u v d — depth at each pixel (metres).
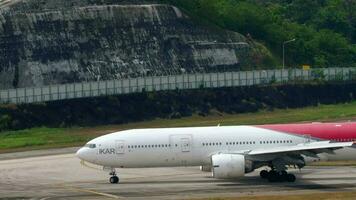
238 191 191.75
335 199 173.50
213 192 191.38
